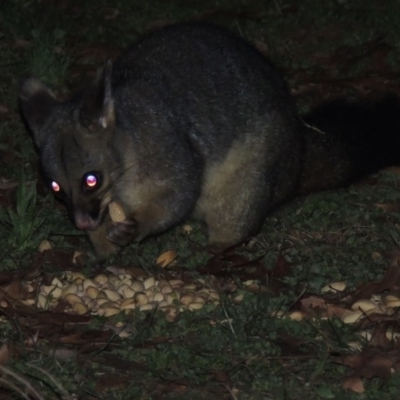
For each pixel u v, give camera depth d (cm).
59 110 1109
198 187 1192
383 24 1822
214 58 1227
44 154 1093
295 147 1275
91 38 1747
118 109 1124
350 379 866
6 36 1719
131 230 1157
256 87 1239
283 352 925
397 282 1060
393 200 1320
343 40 1777
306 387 872
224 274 1116
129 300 1031
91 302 1034
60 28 1770
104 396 854
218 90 1210
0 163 1382
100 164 1089
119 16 1841
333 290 1070
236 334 959
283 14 1875
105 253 1174
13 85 1548
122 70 1198
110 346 936
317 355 920
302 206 1301
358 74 1662
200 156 1195
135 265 1155
